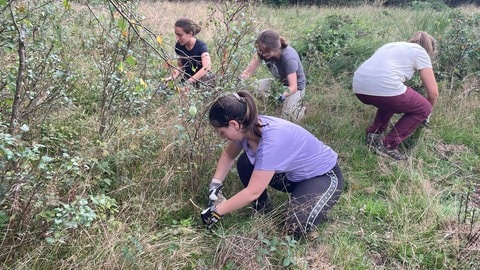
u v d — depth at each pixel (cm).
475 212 333
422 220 320
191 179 323
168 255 262
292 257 267
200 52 460
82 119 368
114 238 257
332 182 305
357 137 439
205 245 281
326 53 588
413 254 289
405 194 355
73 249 253
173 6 963
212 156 341
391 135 417
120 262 248
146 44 236
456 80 531
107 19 470
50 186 256
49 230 247
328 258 285
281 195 333
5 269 232
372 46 597
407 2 1538
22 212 245
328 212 325
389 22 871
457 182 378
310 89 516
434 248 295
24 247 243
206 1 1075
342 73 564
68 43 421
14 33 304
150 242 271
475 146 443
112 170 321
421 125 444
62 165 271
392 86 396
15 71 315
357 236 310
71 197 268
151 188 313
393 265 288
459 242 296
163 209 301
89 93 408
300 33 815
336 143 420
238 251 266
